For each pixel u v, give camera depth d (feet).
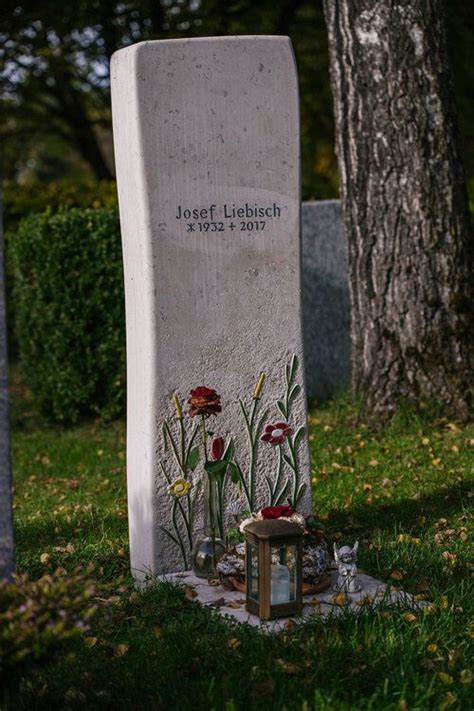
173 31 51.62
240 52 16.58
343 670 12.75
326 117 61.00
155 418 16.70
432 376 26.35
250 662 12.99
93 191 43.01
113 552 18.58
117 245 32.60
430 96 25.76
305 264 32.53
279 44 16.81
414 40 25.54
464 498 20.15
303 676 12.62
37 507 23.52
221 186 16.69
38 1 51.62
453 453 23.45
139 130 16.06
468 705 12.06
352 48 25.94
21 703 11.93
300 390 17.69
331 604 15.01
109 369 33.09
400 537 17.88
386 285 26.43
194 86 16.35
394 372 26.53
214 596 15.60
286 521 14.80
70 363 32.96
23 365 34.63
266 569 14.38
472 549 17.38
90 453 29.50
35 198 41.42
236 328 17.08
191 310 16.75
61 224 32.58
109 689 12.55
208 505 16.83
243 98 16.66
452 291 26.32
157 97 16.14
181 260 16.57
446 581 15.96
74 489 25.25
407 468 22.84
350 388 29.84
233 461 17.35
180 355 16.75
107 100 62.03
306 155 63.62
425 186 25.93
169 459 16.85
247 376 17.28
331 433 26.58
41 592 10.85
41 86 61.11
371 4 25.58
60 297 32.71
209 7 51.44
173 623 14.58
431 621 14.23
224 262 16.87
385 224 26.25
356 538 18.43
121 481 25.34
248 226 16.94
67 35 53.62
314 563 15.46
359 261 26.76
